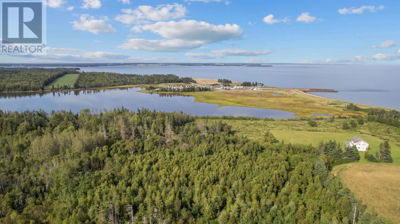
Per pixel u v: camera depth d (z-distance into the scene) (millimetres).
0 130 87938
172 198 49406
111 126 93125
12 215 45031
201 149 71688
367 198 53000
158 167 62312
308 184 56281
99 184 55094
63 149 73750
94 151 70250
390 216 47750
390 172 64500
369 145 89375
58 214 46500
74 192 53125
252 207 47500
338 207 47500
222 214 46219
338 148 76812
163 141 81500
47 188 55875
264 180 55500
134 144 75438
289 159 69062
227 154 68062
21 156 69562
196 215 48812
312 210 46781
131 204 48969
